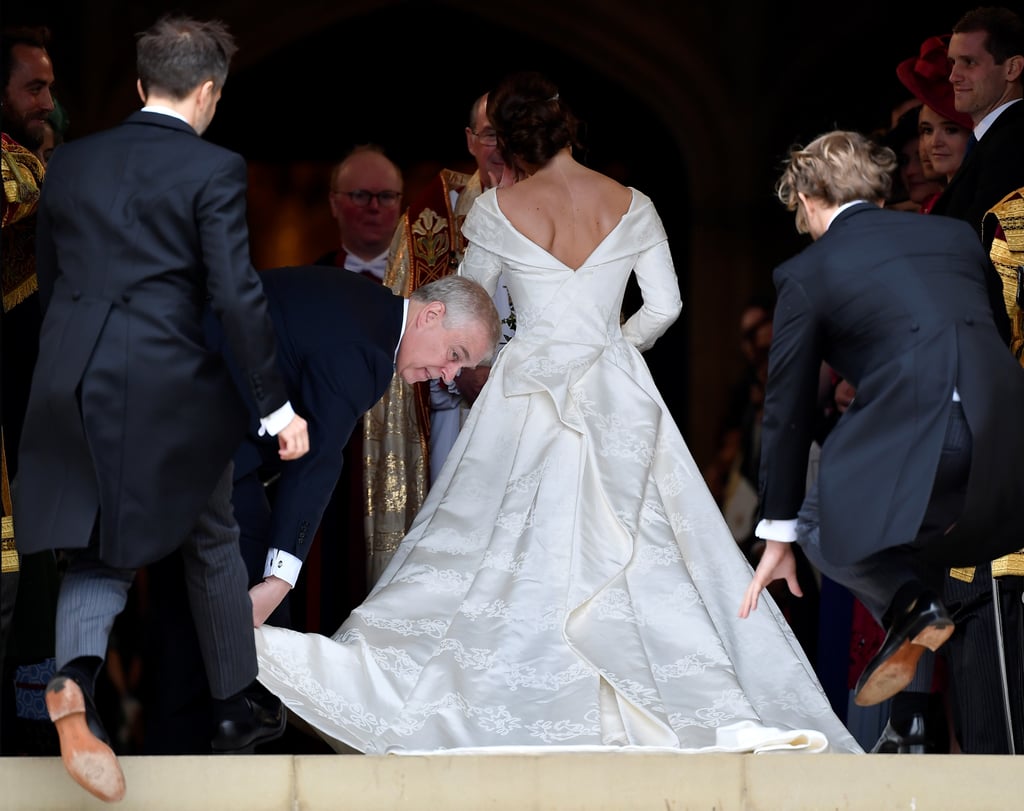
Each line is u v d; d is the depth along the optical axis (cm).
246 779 1546
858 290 1608
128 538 1468
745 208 4881
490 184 2336
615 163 4959
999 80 2248
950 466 1590
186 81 1521
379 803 1552
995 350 1602
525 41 5000
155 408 1469
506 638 1825
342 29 4975
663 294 2050
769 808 1572
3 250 2016
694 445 4959
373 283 1880
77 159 1501
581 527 1914
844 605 2361
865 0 4484
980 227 2147
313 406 1766
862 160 1675
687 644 1848
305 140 5072
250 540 1805
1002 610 1983
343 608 2333
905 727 1944
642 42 4750
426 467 2305
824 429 2561
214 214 1452
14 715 2111
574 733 1722
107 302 1468
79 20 4188
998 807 1578
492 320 1869
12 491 2014
